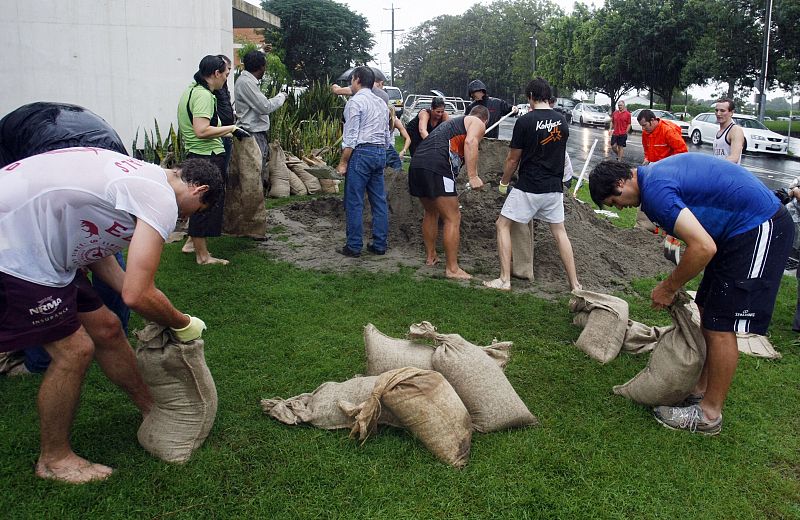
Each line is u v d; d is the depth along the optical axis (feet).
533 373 13.94
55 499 9.14
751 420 12.49
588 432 11.59
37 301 8.73
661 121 28.60
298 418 11.31
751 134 81.51
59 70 34.17
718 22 110.22
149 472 9.82
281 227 25.48
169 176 9.68
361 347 14.67
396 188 25.71
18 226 8.54
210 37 34.96
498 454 10.68
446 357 11.36
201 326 10.04
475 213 24.40
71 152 9.12
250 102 28.19
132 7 34.17
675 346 12.09
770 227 11.23
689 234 10.98
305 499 9.46
